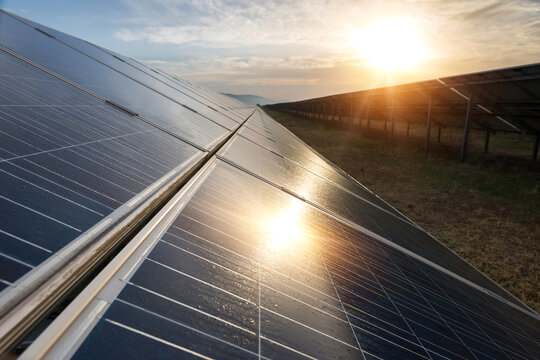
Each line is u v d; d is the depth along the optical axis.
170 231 3.41
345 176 18.88
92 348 1.82
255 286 3.27
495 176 24.61
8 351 1.84
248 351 2.39
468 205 19.50
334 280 4.45
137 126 6.83
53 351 1.73
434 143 45.09
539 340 7.00
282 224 5.62
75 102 6.04
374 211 11.51
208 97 27.27
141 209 3.63
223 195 5.46
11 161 3.04
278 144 18.41
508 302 8.71
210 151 8.25
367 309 4.09
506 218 17.42
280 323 2.92
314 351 2.83
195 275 2.90
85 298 2.12
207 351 2.18
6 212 2.42
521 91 22.64
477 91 27.03
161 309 2.31
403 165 30.34
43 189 2.94
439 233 15.67
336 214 8.31
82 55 11.82
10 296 1.88
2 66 5.68
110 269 2.46
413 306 4.91
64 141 4.16
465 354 4.29
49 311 2.17
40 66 7.12
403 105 43.91
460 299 6.61
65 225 2.70
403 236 9.77
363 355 3.16
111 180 3.91
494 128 35.31
